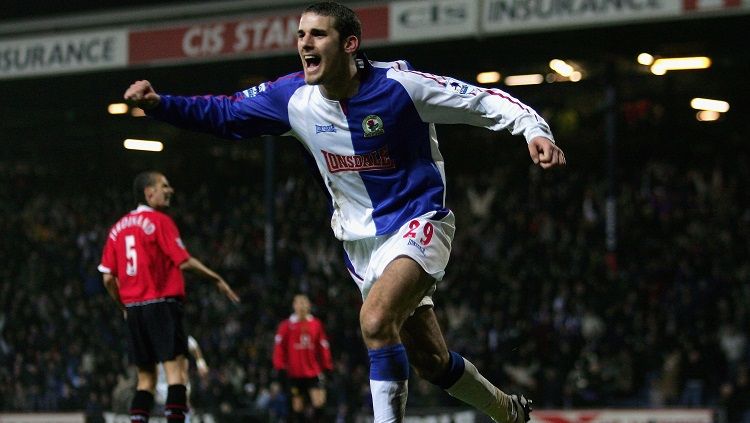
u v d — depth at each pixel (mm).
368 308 10781
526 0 40938
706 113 60812
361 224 11703
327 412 37094
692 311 40531
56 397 47812
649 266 43469
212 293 50906
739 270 42250
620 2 39406
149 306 18141
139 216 18500
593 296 41781
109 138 72562
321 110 11531
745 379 35906
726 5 37781
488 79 58375
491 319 42219
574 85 59844
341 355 44031
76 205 63625
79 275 55969
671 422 31828
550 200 49531
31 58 50688
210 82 56969
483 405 12555
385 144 11398
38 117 70062
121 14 48844
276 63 53375
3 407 49281
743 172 48938
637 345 39344
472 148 60719
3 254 60156
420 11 42906
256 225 56344
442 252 11398
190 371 44281
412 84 11227
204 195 61094
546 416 33375
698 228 45625
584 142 59406
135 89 11070
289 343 35125
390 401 10664
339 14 11102
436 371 12070
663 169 49812
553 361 38969
